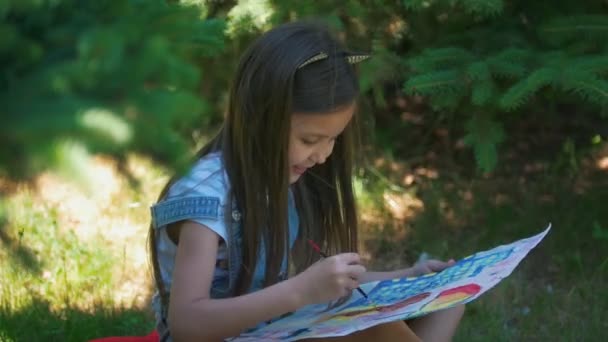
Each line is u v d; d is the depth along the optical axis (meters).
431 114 4.71
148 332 3.10
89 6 1.05
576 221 3.91
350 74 2.05
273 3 3.53
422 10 3.68
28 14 1.03
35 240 3.61
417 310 1.95
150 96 1.01
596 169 4.35
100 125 0.95
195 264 2.04
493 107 3.48
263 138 2.03
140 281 3.49
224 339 2.00
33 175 1.01
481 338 3.14
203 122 3.99
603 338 3.15
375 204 4.07
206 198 2.06
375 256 3.77
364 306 2.05
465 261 2.10
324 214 2.39
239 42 3.74
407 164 4.43
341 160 2.35
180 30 1.13
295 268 2.37
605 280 3.53
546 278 3.57
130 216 3.94
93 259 3.57
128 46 1.02
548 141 4.60
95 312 3.19
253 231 2.09
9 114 0.95
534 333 3.20
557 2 3.71
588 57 3.32
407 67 3.66
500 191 4.21
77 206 3.97
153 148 1.03
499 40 3.59
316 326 2.00
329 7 3.61
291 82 1.97
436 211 4.00
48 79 0.97
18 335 3.01
